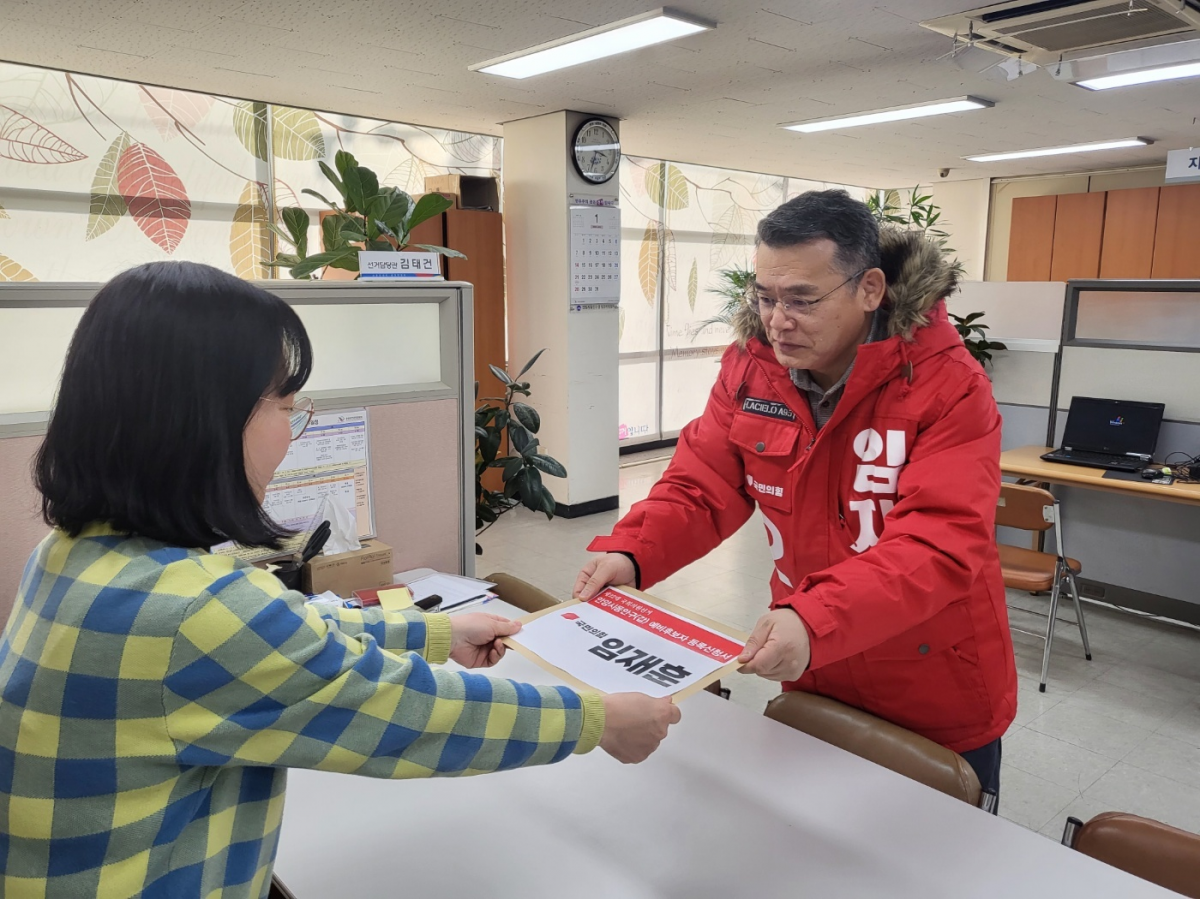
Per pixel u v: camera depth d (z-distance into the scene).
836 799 1.14
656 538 1.43
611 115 5.26
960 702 1.38
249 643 0.60
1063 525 3.99
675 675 1.06
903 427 1.26
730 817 1.10
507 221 5.54
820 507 1.37
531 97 4.71
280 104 4.83
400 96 4.68
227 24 3.37
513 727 0.73
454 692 0.70
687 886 0.97
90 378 0.61
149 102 4.51
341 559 1.75
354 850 1.03
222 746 0.61
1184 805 2.44
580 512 5.55
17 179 4.16
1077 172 7.94
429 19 3.32
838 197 1.23
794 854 1.02
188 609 0.59
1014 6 3.14
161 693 0.59
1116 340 3.77
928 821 1.09
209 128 4.73
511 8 3.19
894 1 3.14
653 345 7.64
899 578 1.12
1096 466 3.51
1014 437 4.11
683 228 7.66
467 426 2.04
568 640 1.17
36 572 0.65
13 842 0.61
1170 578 3.71
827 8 3.23
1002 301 4.51
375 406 1.89
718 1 3.16
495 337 5.54
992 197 8.55
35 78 4.14
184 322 0.61
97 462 0.61
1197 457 3.53
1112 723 2.89
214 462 0.63
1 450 1.44
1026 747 2.74
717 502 1.49
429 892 0.96
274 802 0.70
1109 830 1.15
